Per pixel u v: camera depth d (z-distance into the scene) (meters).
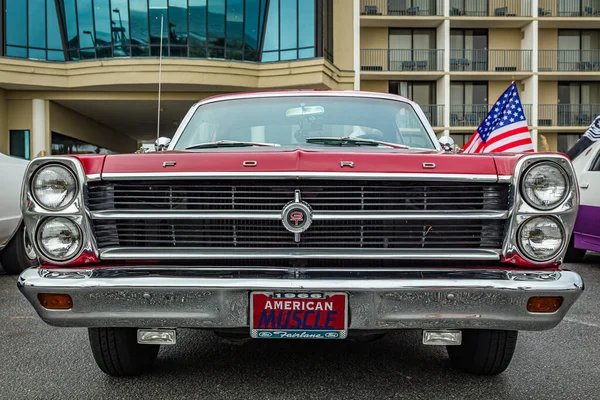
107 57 19.97
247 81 19.59
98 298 2.42
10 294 5.58
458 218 2.48
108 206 2.54
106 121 25.78
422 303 2.40
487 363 3.00
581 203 7.03
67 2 20.03
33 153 20.33
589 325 4.33
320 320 2.42
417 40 27.08
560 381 3.04
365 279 2.37
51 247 2.50
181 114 23.67
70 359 3.46
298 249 2.49
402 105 4.11
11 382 3.05
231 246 2.54
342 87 21.77
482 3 27.12
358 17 22.39
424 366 3.28
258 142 3.69
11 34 19.67
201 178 2.48
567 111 27.52
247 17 20.05
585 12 27.25
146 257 2.48
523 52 26.88
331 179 2.47
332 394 2.83
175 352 3.57
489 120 7.57
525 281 2.37
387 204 2.51
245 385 2.96
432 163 2.51
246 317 2.44
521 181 2.44
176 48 19.94
